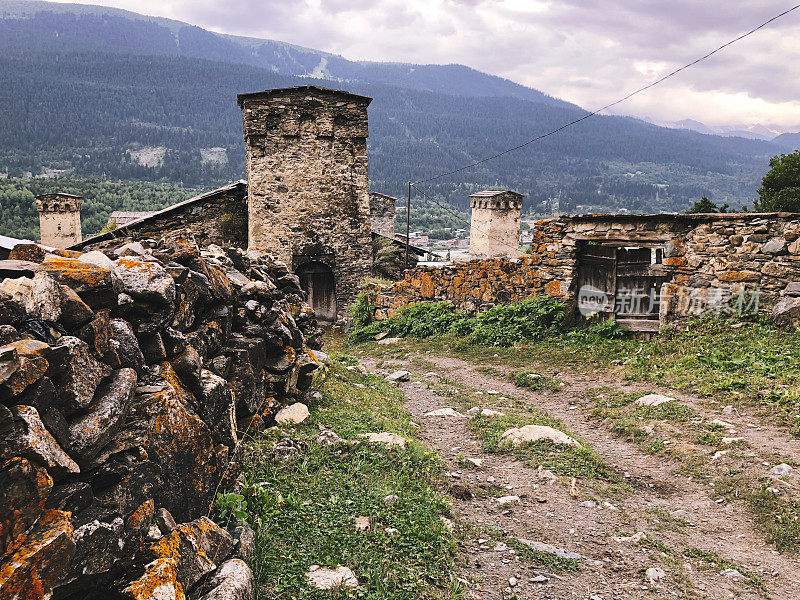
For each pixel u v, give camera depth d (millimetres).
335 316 21109
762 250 11211
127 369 3133
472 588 4043
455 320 17312
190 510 3475
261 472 4883
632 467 6641
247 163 20656
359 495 4918
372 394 8969
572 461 6609
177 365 3865
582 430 8141
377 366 13969
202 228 20219
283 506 4441
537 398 10055
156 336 3656
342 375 9406
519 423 7953
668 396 8695
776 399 7734
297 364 7125
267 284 7258
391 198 32531
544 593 4066
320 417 6840
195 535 3297
